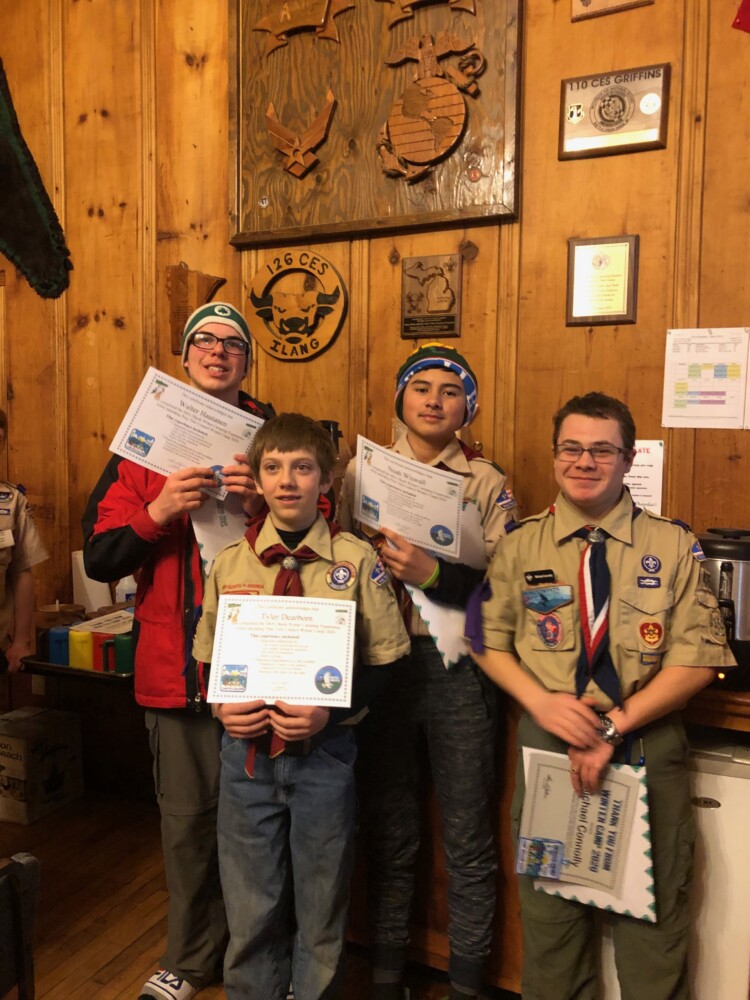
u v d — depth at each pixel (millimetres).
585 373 1953
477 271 2049
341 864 1384
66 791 2572
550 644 1354
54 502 2682
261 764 1379
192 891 1615
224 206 2363
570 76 1937
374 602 1399
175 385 1482
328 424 1877
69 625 2244
